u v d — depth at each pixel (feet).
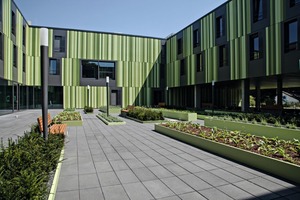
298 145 17.85
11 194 8.41
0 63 54.13
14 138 27.76
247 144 19.06
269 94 117.50
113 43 94.07
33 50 82.84
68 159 18.52
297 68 41.93
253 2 51.93
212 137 22.29
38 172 11.38
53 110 79.66
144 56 98.99
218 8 63.77
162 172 15.43
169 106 82.12
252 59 52.85
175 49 88.94
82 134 30.68
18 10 68.95
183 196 11.75
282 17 44.88
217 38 64.18
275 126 27.81
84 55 89.86
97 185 13.21
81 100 89.76
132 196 11.77
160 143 24.84
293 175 13.57
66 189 12.63
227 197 11.62
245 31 54.13
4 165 11.13
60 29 86.99
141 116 45.32
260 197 11.60
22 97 76.33
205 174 14.99
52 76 86.33
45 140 16.81
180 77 85.15
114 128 36.42
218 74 63.72
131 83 96.68
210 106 86.17
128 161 18.02
